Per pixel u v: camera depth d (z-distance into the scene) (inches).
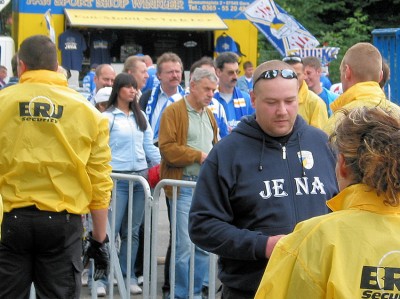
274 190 147.4
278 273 100.7
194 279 243.3
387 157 98.7
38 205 182.1
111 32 646.5
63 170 183.8
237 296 149.4
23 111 182.9
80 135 183.8
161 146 248.8
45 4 613.6
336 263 97.4
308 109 256.8
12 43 610.2
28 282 188.1
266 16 569.3
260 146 149.9
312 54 514.3
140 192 265.9
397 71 509.0
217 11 652.7
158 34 657.6
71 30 622.5
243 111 301.1
